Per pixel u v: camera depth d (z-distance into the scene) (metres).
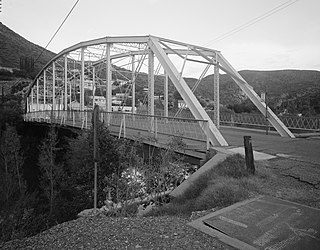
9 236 8.23
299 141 11.51
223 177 5.70
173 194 5.73
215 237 3.30
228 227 3.56
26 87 72.00
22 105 58.62
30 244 3.50
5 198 14.70
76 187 10.89
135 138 9.67
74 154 11.90
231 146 9.07
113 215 5.19
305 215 3.89
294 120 16.61
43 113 38.56
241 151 7.92
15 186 16.66
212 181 5.59
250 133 15.59
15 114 43.97
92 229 3.77
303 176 5.66
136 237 3.41
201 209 4.62
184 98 11.67
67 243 3.38
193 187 5.65
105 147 9.09
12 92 69.38
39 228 10.14
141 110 27.41
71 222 4.21
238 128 19.42
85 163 9.99
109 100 20.08
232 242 3.15
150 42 15.34
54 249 3.26
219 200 4.69
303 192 4.93
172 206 5.12
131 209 5.41
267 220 3.75
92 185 9.48
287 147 9.61
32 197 15.12
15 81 75.75
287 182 5.45
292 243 3.10
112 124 16.38
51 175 14.05
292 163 6.75
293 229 3.46
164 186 6.40
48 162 16.89
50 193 13.75
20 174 20.06
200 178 5.94
